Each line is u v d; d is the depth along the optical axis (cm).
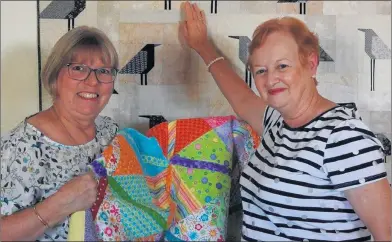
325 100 87
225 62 119
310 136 82
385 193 77
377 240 78
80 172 95
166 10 122
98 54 96
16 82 121
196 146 108
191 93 125
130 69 123
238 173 111
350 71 123
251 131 110
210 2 122
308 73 86
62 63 94
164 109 125
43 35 120
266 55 85
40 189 91
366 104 124
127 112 125
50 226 88
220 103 125
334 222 83
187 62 124
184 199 104
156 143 108
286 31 85
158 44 123
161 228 101
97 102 98
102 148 102
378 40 122
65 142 95
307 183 82
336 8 121
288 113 87
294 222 85
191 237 103
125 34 122
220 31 122
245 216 94
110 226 92
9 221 86
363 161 76
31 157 90
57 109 98
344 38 122
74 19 121
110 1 121
